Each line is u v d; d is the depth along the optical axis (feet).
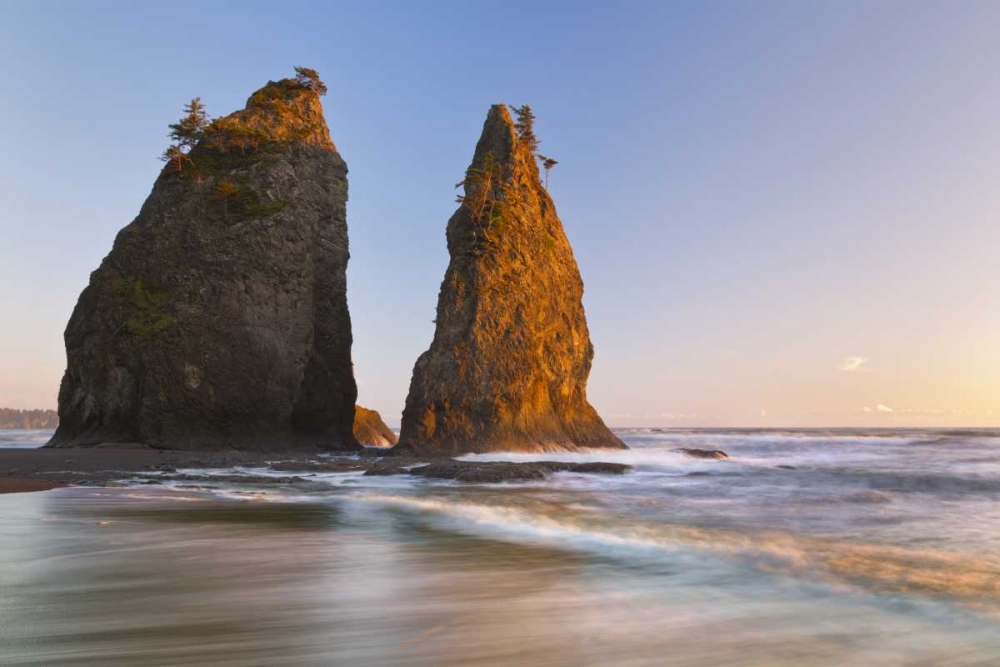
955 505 60.70
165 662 16.39
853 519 50.67
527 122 184.44
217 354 147.33
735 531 43.60
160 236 158.30
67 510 49.11
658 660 17.22
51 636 18.44
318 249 176.76
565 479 88.84
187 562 29.84
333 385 175.32
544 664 16.76
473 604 22.75
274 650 17.51
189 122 172.86
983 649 18.54
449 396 146.00
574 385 169.89
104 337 150.51
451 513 50.70
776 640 19.13
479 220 159.94
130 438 144.15
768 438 301.84
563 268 175.42
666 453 148.15
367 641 18.43
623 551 33.35
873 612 22.20
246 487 72.64
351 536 38.24
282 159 170.91
